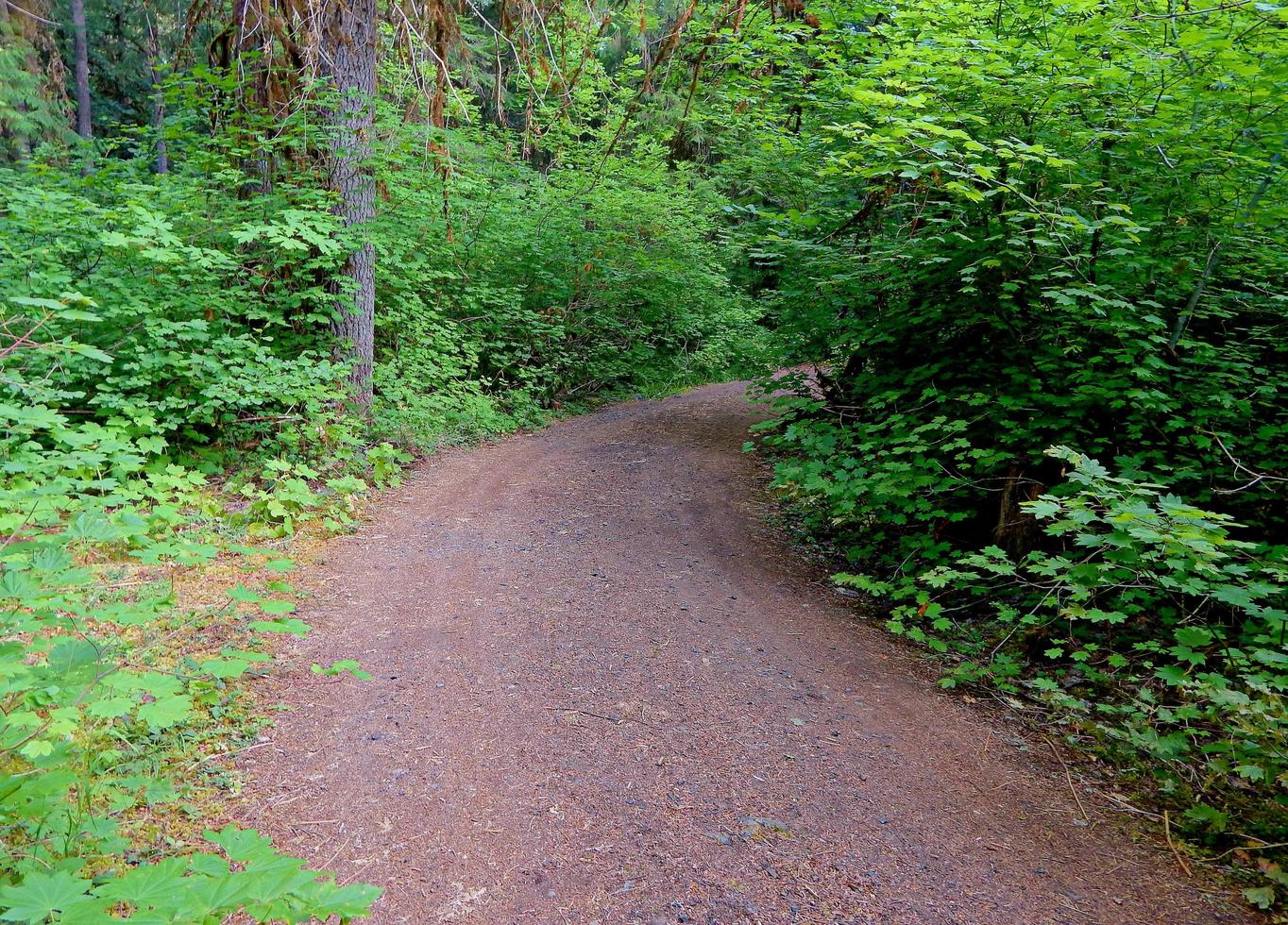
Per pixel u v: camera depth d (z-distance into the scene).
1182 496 5.26
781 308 8.27
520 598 5.11
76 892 1.61
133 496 5.27
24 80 11.78
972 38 5.60
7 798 2.20
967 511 5.46
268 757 3.29
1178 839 3.15
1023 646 4.80
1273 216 5.17
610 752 3.46
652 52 6.62
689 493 7.80
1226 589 3.46
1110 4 5.23
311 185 7.91
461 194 10.81
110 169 7.90
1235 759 3.41
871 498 6.14
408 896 2.56
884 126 5.39
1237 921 2.70
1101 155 5.34
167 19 16.89
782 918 2.55
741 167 10.05
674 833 2.94
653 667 4.28
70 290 6.41
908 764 3.58
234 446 7.27
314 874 1.74
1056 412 5.55
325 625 4.58
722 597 5.34
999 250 5.44
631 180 13.30
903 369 6.77
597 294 13.48
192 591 4.69
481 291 11.38
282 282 7.76
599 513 7.05
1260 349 5.73
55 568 2.88
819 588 5.76
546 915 2.51
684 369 15.40
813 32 7.43
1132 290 5.46
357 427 7.96
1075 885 2.84
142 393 6.79
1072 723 4.05
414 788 3.14
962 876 2.84
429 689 3.92
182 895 1.64
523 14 6.13
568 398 12.85
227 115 8.09
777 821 3.06
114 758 2.97
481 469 8.41
